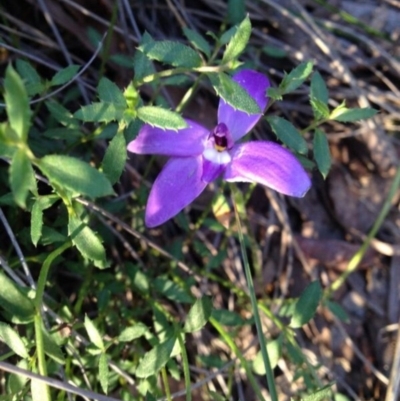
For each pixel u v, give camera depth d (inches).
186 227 7.5
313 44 9.2
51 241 5.8
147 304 7.4
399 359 6.4
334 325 8.6
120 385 7.1
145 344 7.6
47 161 3.8
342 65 8.9
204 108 8.5
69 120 6.2
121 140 5.0
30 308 4.5
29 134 7.0
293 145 5.6
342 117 5.6
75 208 5.6
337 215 9.0
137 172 8.1
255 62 8.5
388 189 9.1
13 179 3.6
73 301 7.6
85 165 3.8
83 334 6.9
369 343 8.6
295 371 7.2
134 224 7.5
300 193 5.1
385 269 8.9
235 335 7.1
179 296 6.5
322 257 8.8
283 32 9.2
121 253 8.0
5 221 6.0
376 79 9.4
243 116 5.5
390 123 9.3
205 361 7.0
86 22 7.9
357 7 9.4
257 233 8.7
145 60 5.1
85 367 6.3
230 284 7.6
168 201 5.4
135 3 8.5
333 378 8.3
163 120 4.7
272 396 5.0
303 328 8.5
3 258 6.1
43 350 4.5
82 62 8.2
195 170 5.4
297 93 9.2
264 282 8.6
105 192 3.8
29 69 5.9
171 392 7.6
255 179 5.3
